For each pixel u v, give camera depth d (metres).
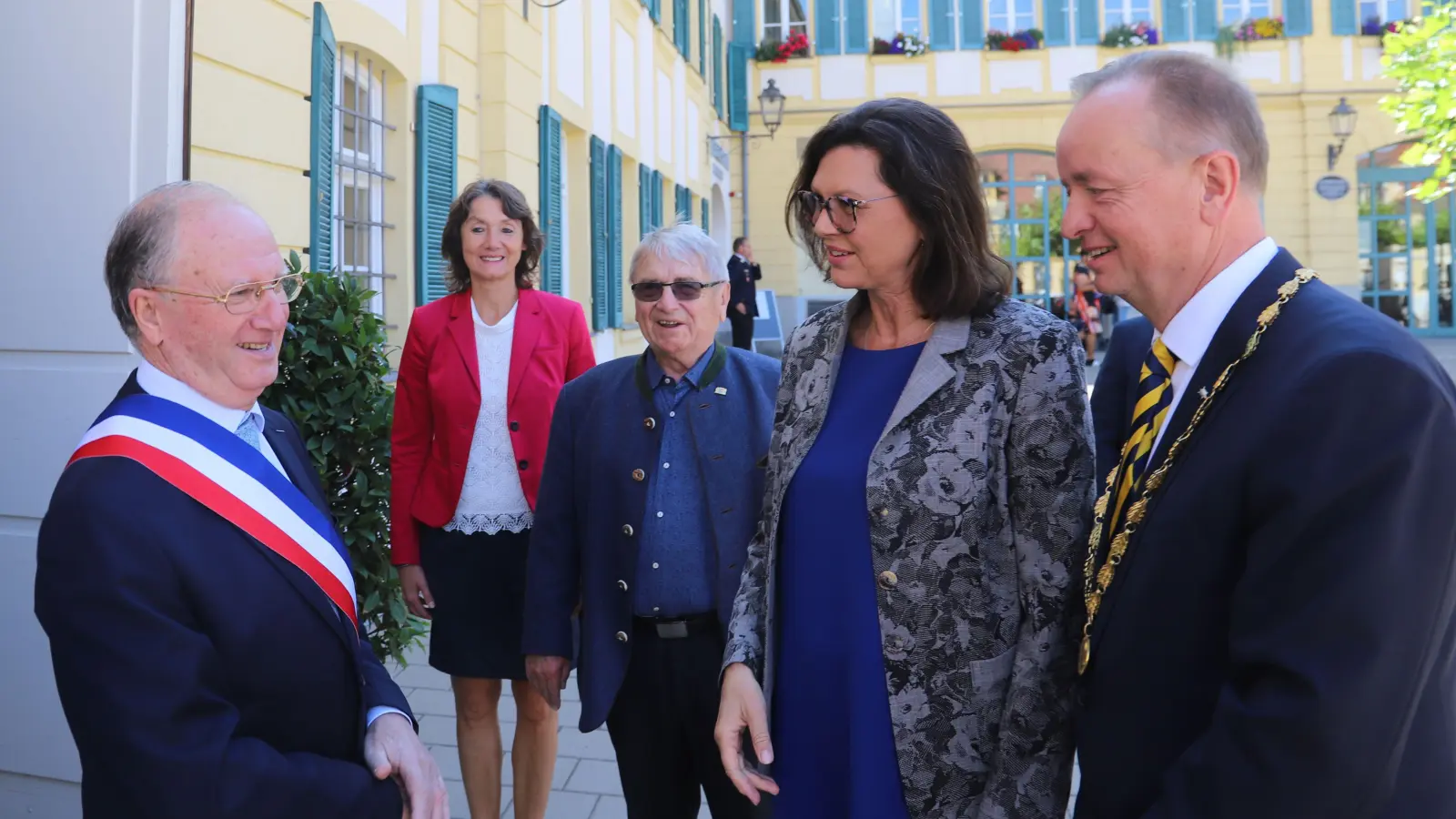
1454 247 22.62
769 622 1.79
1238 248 1.32
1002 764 1.58
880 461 1.66
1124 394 2.15
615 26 11.70
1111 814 1.33
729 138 21.75
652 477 2.47
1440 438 1.09
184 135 3.14
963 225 1.66
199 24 3.93
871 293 1.77
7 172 3.16
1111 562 1.35
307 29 4.78
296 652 1.57
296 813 1.48
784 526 1.79
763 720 1.75
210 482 1.52
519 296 3.33
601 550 2.50
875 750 1.64
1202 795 1.15
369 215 6.04
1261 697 1.11
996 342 1.65
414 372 3.26
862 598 1.67
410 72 6.30
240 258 1.58
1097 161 1.33
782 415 1.88
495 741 3.19
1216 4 22.53
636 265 2.50
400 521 3.22
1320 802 1.07
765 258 23.03
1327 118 22.17
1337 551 1.08
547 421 3.17
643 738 2.49
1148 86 1.31
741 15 22.95
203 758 1.37
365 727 1.73
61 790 3.13
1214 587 1.23
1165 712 1.27
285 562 1.57
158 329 1.58
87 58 3.11
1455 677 1.19
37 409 3.13
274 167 4.50
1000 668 1.62
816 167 1.75
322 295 3.41
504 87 7.58
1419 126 7.11
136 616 1.38
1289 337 1.21
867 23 22.91
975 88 22.89
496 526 3.13
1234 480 1.21
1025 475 1.59
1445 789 1.13
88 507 1.42
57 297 3.12
